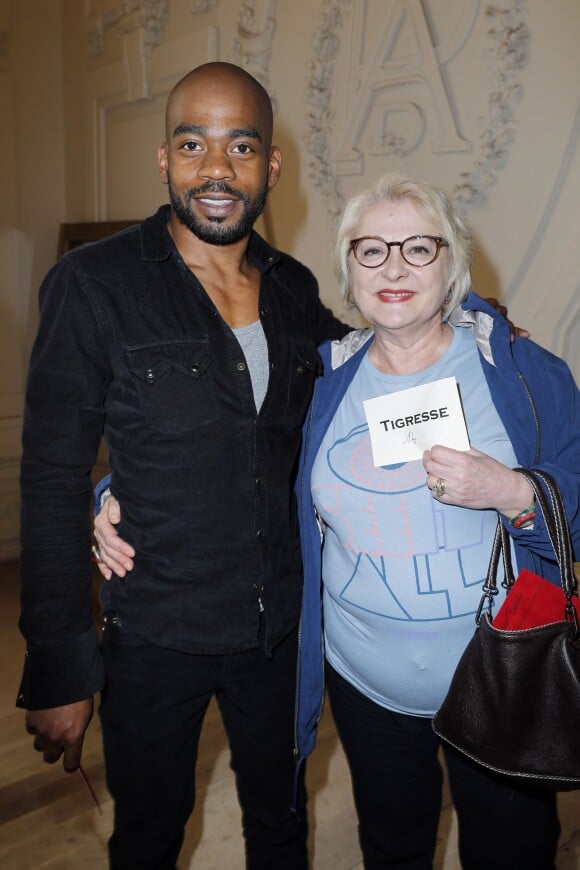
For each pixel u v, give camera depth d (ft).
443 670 4.44
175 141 4.50
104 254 4.46
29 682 4.56
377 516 4.39
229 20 10.50
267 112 4.64
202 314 4.53
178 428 4.42
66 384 4.32
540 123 7.62
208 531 4.51
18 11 13.00
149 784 4.73
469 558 4.30
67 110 13.56
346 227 4.52
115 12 12.15
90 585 4.66
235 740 5.03
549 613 4.08
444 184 8.43
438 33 8.31
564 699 3.94
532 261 7.89
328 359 4.99
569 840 6.59
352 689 4.81
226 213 4.49
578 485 4.19
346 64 9.21
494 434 4.34
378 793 4.85
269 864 5.22
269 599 4.71
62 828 6.98
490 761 4.01
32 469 4.42
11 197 13.35
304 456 4.88
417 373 4.51
